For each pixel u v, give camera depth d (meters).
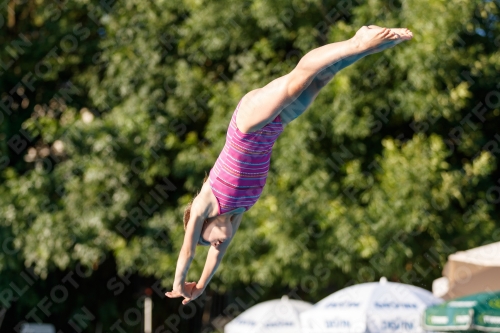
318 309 35.56
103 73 53.09
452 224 46.69
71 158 50.34
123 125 47.19
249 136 16.89
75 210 47.19
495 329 30.55
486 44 50.66
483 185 49.88
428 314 32.12
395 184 44.22
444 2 44.59
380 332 33.91
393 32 15.49
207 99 48.28
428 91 45.44
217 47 46.97
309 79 16.20
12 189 47.50
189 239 17.97
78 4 50.75
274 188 45.19
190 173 47.94
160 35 48.84
